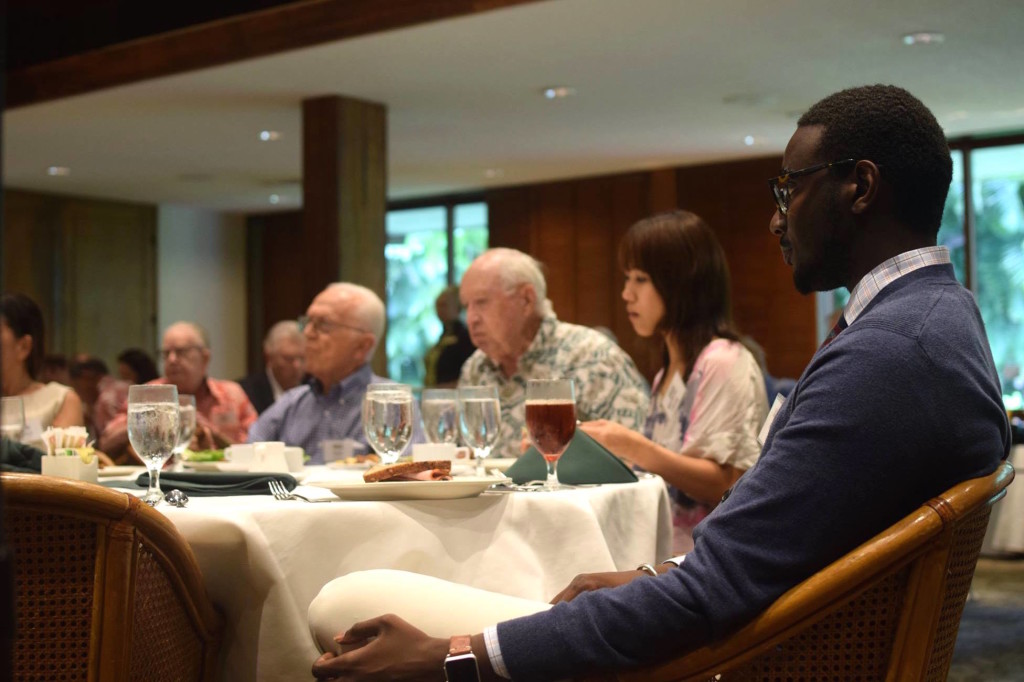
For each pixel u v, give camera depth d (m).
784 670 1.16
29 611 1.30
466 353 7.84
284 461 2.23
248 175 10.48
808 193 1.27
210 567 1.55
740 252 9.65
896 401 1.11
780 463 1.14
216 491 1.82
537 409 1.85
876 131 1.24
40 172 10.27
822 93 7.22
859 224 1.26
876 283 1.24
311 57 6.29
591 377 3.00
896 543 1.08
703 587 1.14
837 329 1.28
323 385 3.29
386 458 2.02
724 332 2.60
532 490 1.81
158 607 1.41
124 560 1.30
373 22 5.79
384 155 7.49
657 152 9.34
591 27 5.69
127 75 6.89
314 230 7.24
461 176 10.49
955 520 1.08
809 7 5.36
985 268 8.68
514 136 8.61
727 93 7.21
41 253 11.47
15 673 1.30
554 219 10.71
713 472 2.37
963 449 1.12
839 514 1.12
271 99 7.32
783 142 8.91
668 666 1.17
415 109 7.63
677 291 2.62
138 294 12.32
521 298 3.02
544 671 1.19
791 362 9.41
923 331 1.14
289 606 1.53
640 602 1.17
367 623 1.28
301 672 1.54
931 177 1.25
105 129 8.28
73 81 7.19
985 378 1.15
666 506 2.10
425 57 6.29
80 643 1.31
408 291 11.91
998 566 5.53
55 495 1.25
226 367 13.15
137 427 1.65
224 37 6.40
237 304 13.27
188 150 9.18
